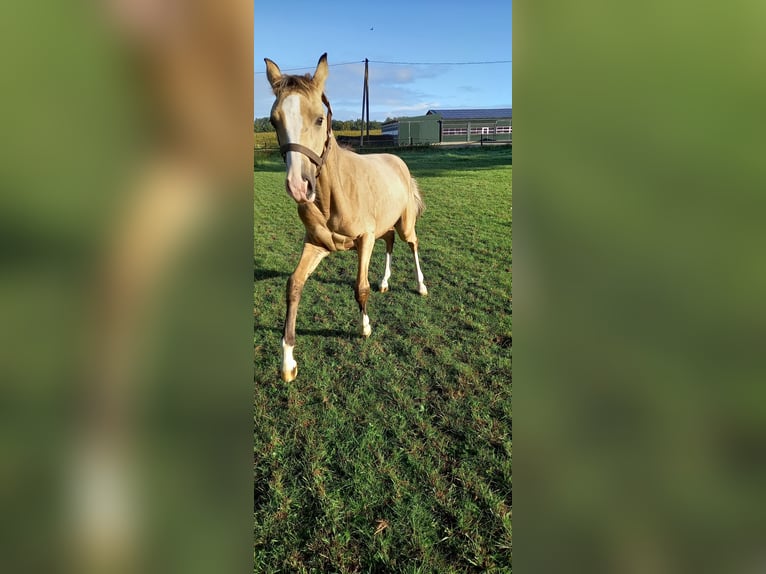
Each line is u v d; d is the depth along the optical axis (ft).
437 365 11.46
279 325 13.96
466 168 53.72
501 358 11.72
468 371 11.11
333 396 10.26
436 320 14.15
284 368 10.80
